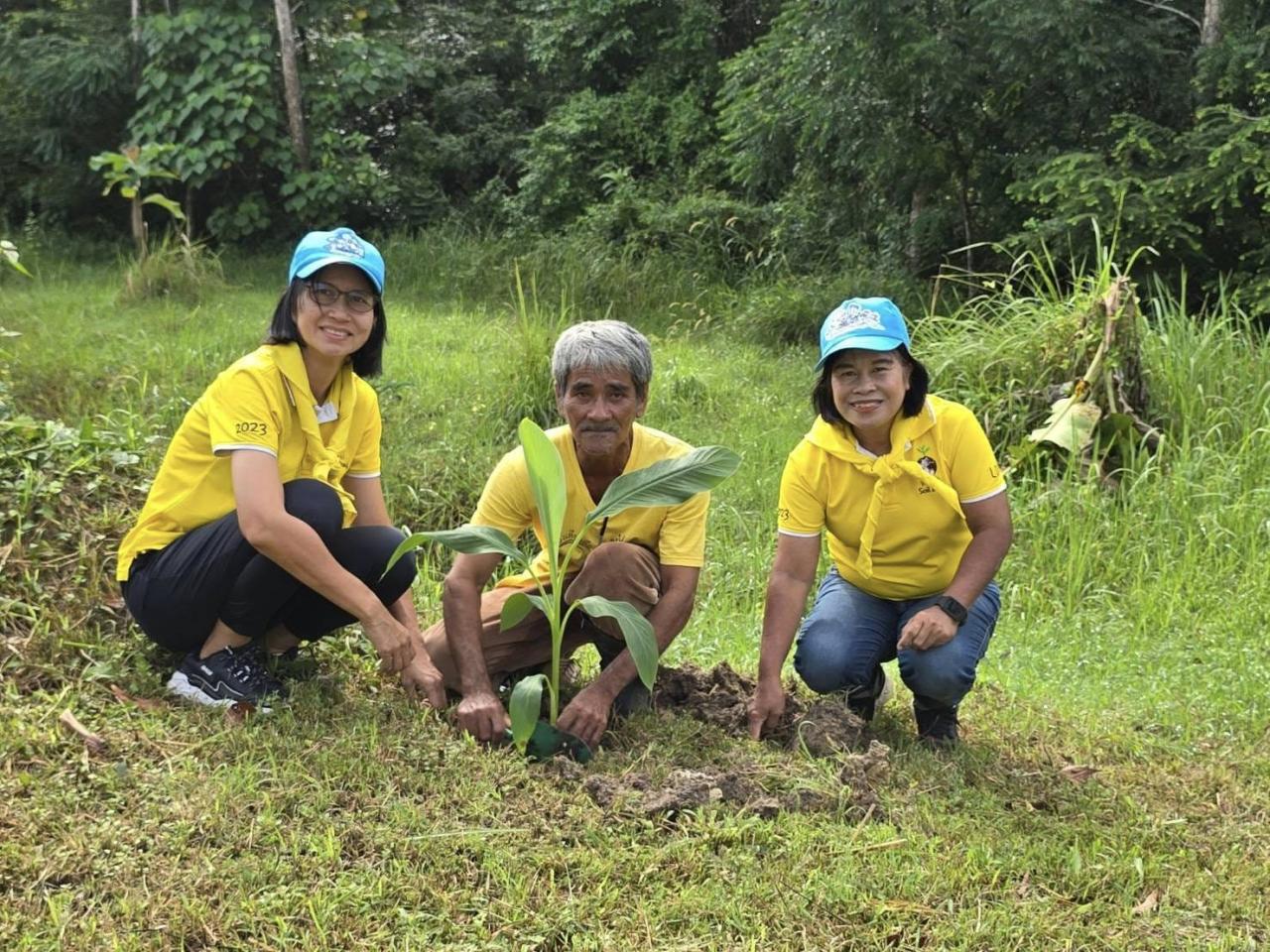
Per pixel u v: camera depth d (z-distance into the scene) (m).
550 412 7.28
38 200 13.27
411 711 3.51
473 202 13.86
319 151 12.72
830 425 3.67
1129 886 2.94
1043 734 4.05
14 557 4.05
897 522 3.68
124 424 5.93
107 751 3.16
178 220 13.08
